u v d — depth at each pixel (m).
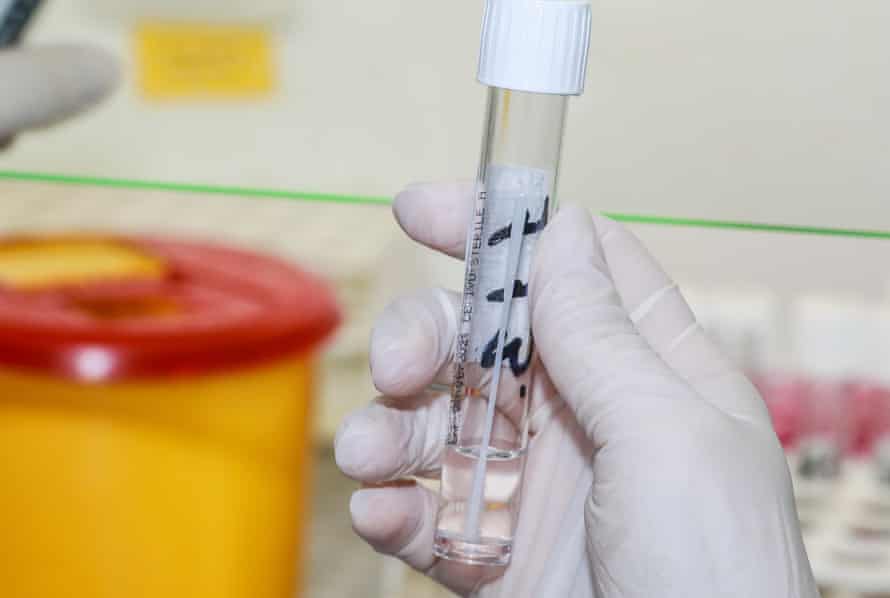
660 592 0.41
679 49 0.47
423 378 0.44
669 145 0.47
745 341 0.52
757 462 0.42
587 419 0.43
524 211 0.40
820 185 0.46
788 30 0.46
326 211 0.50
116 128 0.49
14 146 0.49
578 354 0.43
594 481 0.43
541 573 0.46
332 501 0.56
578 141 0.46
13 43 0.47
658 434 0.42
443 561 0.47
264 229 0.49
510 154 0.40
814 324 0.53
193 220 0.48
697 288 0.50
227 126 0.50
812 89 0.46
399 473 0.45
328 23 0.49
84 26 0.49
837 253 0.51
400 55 0.49
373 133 0.50
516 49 0.38
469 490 0.41
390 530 0.46
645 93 0.47
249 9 0.49
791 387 0.54
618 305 0.44
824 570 0.56
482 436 0.41
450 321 0.45
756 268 0.50
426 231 0.46
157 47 0.49
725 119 0.46
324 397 0.54
